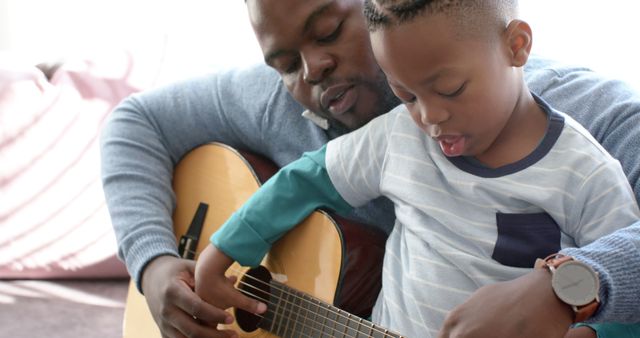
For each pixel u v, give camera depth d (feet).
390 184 3.88
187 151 5.42
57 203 6.57
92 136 6.59
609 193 3.34
